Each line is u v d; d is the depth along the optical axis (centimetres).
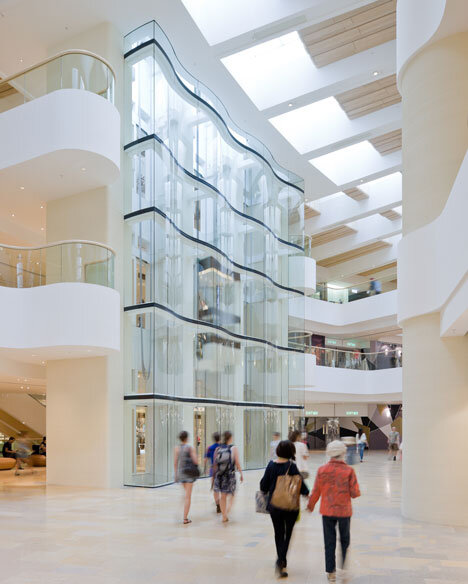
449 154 1010
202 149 1858
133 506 1118
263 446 2044
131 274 1532
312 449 3519
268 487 630
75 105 1316
